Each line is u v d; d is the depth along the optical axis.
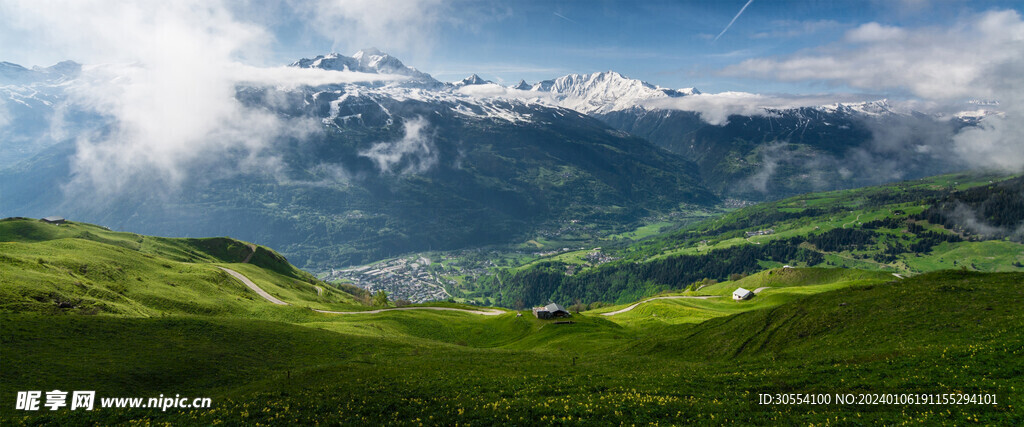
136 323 75.00
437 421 36.19
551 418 35.19
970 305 53.41
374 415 37.97
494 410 37.38
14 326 62.38
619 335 106.06
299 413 38.91
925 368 38.19
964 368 36.41
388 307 170.75
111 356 60.53
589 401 38.47
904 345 46.16
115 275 117.44
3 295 75.38
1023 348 36.97
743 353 61.69
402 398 42.00
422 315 149.88
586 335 106.88
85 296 89.75
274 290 178.00
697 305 159.62
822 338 56.69
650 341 80.44
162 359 62.78
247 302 138.50
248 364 68.00
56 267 104.19
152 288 120.19
